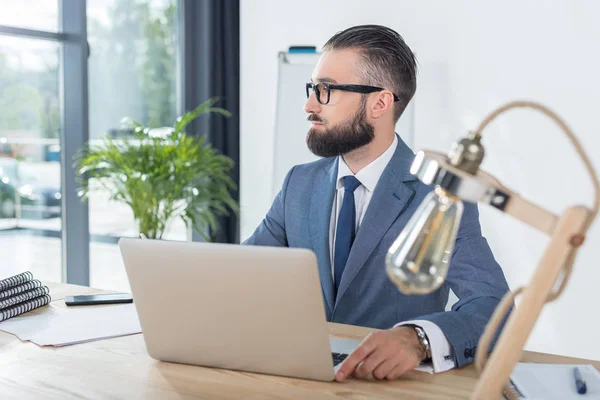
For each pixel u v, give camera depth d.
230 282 1.33
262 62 4.64
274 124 4.33
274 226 2.17
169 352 1.47
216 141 4.71
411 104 4.00
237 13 4.72
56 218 4.12
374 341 1.40
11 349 1.57
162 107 4.66
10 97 3.85
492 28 3.78
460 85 3.90
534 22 3.64
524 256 3.73
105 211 4.33
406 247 0.83
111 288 4.40
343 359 1.48
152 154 3.98
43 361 1.49
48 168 4.06
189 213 4.15
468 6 3.84
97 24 4.23
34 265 4.05
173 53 4.70
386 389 1.33
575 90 3.55
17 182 3.93
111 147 3.91
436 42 3.96
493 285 1.70
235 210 4.46
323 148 1.97
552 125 3.62
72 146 4.11
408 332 1.44
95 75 4.22
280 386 1.34
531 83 3.68
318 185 2.10
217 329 1.39
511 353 0.97
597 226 3.50
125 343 1.61
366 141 1.95
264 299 1.32
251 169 4.75
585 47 3.51
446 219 0.85
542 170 3.67
